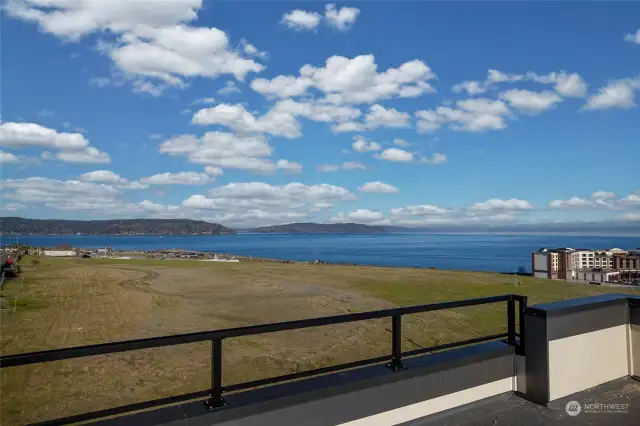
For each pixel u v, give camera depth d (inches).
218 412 92.7
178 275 1312.7
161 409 93.0
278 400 99.0
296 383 107.7
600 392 143.6
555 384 135.0
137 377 358.9
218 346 97.8
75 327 546.9
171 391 332.5
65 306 692.7
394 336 121.5
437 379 124.6
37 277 1131.3
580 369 142.4
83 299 761.0
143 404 93.0
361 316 116.3
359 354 443.5
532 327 137.8
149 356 412.8
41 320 579.5
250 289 985.5
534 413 129.5
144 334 525.3
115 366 382.6
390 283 1149.1
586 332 144.6
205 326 587.5
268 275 1334.9
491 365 135.9
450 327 568.1
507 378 139.6
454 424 121.9
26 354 79.1
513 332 146.9
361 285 1091.9
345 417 107.8
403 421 117.8
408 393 118.6
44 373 360.2
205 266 1765.5
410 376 119.3
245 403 96.3
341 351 452.1
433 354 133.1
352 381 109.7
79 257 2395.4
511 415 128.3
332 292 960.9
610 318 151.4
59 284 984.9
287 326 106.3
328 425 105.2
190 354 424.8
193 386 344.5
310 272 1469.0
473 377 132.0
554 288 1222.9
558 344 136.9
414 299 893.8
